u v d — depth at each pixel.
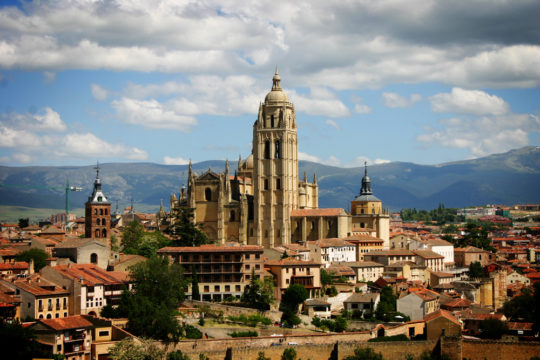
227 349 198.12
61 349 182.50
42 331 182.12
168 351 194.62
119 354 181.75
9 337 171.25
